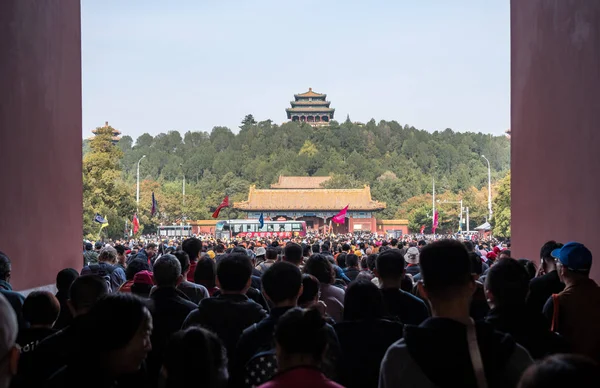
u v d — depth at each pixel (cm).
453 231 11038
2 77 1212
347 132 18675
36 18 1398
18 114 1290
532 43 1560
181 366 404
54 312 590
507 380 386
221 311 623
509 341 395
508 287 496
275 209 10800
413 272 1208
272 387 367
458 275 409
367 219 10881
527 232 1614
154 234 10019
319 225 11319
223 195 13362
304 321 381
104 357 391
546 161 1443
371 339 549
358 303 561
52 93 1506
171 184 13825
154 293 681
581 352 604
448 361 374
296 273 553
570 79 1274
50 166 1485
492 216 8069
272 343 525
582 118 1208
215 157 17438
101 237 6022
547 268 794
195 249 1111
